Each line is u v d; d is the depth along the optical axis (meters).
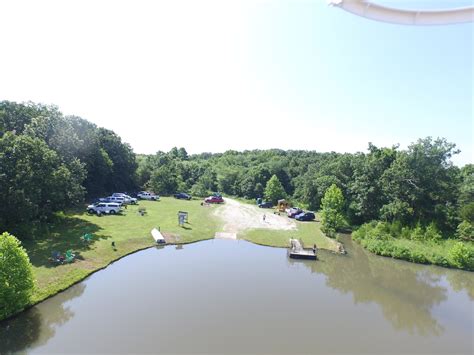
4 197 26.55
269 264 28.31
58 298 19.42
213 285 22.61
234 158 118.69
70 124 43.34
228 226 40.03
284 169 76.81
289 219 47.41
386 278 27.12
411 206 40.72
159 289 21.38
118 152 63.91
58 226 32.56
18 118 40.94
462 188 40.16
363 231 39.81
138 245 30.25
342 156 59.94
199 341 15.59
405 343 16.91
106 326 16.55
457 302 22.84
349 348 15.98
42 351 14.32
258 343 15.77
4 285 16.44
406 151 42.28
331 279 26.08
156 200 58.16
